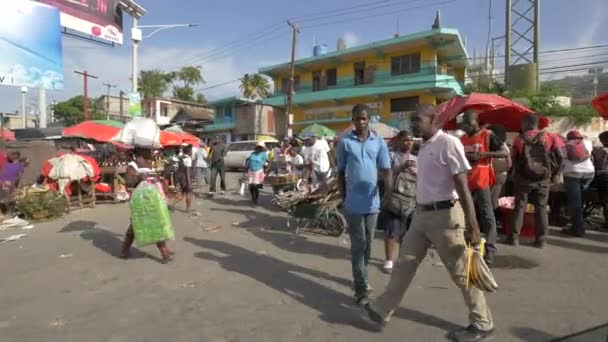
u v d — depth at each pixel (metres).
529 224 6.55
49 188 9.88
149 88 50.38
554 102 18.33
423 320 3.71
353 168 4.03
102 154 13.93
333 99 29.69
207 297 4.39
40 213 8.98
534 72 19.47
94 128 13.58
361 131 4.09
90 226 8.34
